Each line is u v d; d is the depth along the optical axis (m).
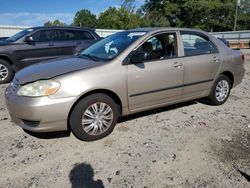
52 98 3.62
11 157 3.62
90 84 3.80
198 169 3.33
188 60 4.84
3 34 20.56
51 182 3.10
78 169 3.35
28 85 3.74
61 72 3.83
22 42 8.30
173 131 4.39
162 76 4.50
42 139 4.11
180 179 3.15
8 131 4.41
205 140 4.08
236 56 5.70
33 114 3.61
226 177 3.18
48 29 8.76
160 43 4.64
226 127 4.56
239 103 5.91
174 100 4.85
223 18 49.69
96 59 4.32
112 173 3.26
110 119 4.14
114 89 4.03
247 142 4.03
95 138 4.05
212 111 5.33
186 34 4.98
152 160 3.53
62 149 3.82
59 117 3.69
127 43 4.42
